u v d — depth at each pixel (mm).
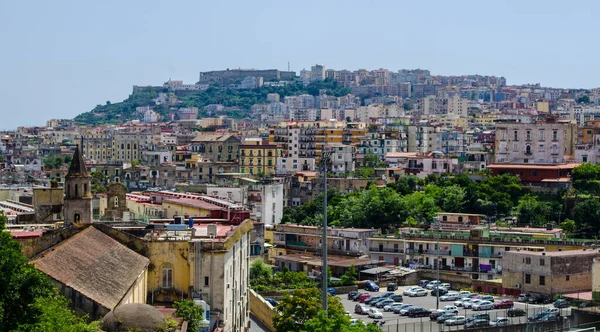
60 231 164500
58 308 121188
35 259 142750
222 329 162625
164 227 184125
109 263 151500
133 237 167000
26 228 193250
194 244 166625
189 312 154250
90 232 164375
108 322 127375
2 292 119875
